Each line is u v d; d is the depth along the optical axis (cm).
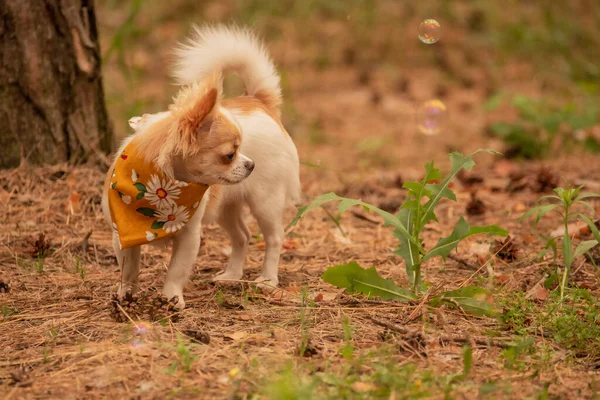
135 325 523
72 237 731
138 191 541
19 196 783
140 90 1471
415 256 592
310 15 1875
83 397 431
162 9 1842
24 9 801
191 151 530
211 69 626
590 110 1190
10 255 687
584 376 468
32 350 496
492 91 1588
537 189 941
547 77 1623
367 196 935
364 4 1884
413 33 1831
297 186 666
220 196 612
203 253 737
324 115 1464
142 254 705
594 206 851
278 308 577
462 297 565
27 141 817
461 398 429
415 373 458
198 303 589
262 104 654
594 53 1670
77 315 558
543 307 577
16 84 808
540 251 684
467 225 582
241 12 1808
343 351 471
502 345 504
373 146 1279
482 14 1855
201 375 455
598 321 544
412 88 1614
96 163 842
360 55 1764
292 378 433
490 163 1171
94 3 853
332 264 700
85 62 836
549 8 1825
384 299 577
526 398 430
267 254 646
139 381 449
